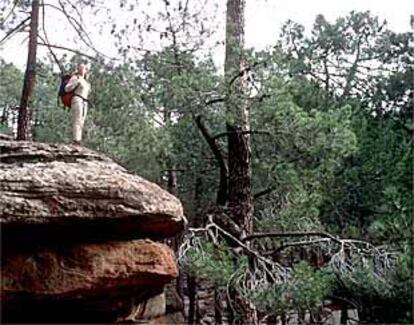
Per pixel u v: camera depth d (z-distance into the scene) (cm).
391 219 909
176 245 952
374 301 859
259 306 828
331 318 1080
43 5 1009
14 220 458
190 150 1167
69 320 511
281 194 1088
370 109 1514
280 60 964
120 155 1011
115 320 532
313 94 1261
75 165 522
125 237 525
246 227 981
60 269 489
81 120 752
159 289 559
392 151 1218
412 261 812
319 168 1059
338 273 873
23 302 484
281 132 956
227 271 835
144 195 515
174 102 944
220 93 938
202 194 1280
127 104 1034
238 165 995
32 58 984
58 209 475
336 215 1195
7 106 1399
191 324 1245
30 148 543
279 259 1088
